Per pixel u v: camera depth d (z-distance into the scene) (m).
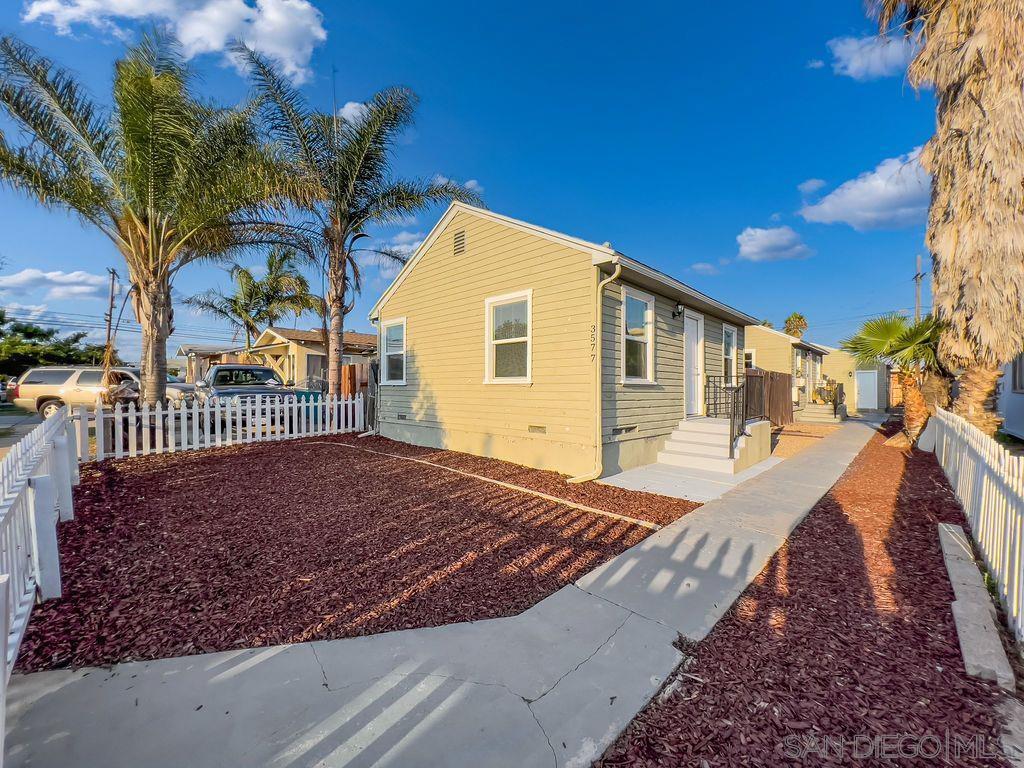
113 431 8.50
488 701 2.28
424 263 10.32
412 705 2.24
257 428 10.12
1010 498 3.07
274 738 2.01
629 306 8.12
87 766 1.83
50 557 3.11
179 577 3.53
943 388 9.82
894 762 1.92
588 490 6.39
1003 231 6.14
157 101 8.24
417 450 9.48
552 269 7.63
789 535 4.61
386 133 11.69
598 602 3.28
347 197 11.86
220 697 2.26
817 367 24.66
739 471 7.80
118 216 9.23
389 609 3.15
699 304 9.93
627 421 7.90
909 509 5.43
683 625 2.98
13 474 3.11
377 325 12.02
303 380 19.12
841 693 2.34
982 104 6.27
